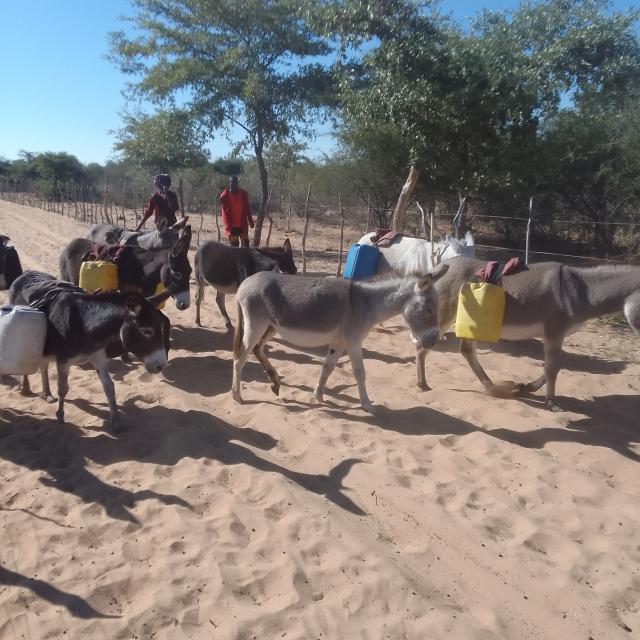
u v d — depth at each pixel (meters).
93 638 3.02
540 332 5.95
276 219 27.78
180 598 3.27
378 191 20.53
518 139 13.43
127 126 22.97
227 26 16.95
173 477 4.54
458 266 6.33
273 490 4.27
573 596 3.37
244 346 5.98
